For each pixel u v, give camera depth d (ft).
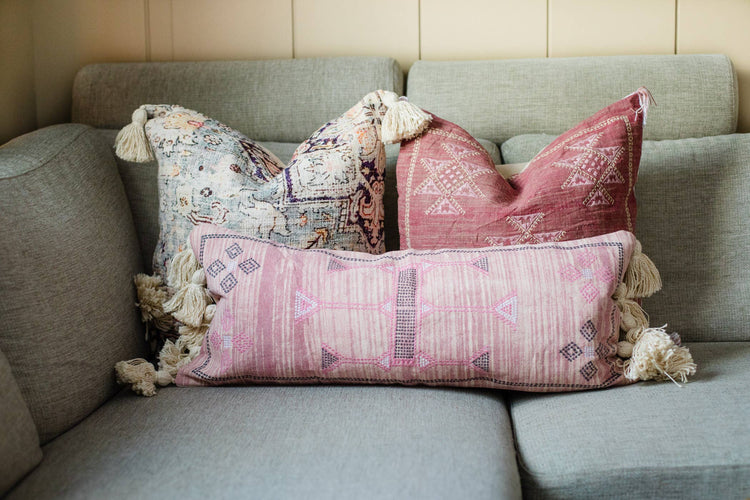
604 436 3.09
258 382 3.70
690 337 4.45
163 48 5.83
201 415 3.34
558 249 3.69
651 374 3.59
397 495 2.65
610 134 4.14
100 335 3.71
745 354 4.04
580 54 5.56
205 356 3.77
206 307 3.92
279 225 4.03
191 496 2.68
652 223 4.57
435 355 3.49
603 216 4.03
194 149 4.21
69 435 3.28
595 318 3.52
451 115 5.17
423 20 5.63
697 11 5.42
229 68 5.38
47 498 2.72
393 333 3.51
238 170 4.16
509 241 4.02
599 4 5.49
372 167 4.23
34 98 5.77
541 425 3.29
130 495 2.70
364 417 3.27
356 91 5.20
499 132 5.18
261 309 3.61
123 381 3.70
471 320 3.48
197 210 4.09
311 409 3.37
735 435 3.03
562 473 2.94
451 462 2.87
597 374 3.53
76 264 3.68
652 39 5.49
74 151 4.24
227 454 2.96
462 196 4.10
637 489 2.92
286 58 5.77
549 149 4.29
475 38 5.62
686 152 4.67
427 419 3.25
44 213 3.65
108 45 5.84
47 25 5.77
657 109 5.05
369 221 4.22
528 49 5.59
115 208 4.35
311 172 4.09
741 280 4.42
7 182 3.57
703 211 4.55
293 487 2.72
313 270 3.70
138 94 5.36
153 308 4.13
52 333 3.40
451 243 4.10
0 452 2.73
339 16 5.69
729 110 5.06
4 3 5.32
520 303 3.49
